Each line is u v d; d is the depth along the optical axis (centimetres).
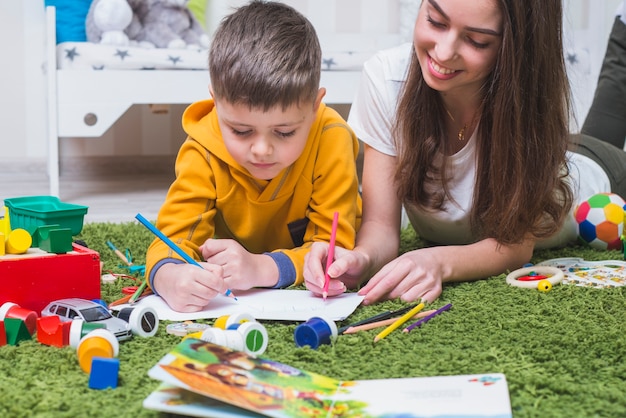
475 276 126
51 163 236
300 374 78
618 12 207
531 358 90
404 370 86
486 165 127
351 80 258
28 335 95
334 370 85
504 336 98
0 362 87
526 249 133
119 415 74
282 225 129
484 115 123
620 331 99
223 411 70
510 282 123
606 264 141
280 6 122
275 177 120
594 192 169
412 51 125
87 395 78
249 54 106
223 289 106
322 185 124
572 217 159
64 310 98
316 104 115
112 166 312
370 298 112
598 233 159
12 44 304
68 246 106
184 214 120
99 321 96
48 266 103
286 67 106
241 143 109
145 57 238
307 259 114
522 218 125
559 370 86
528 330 100
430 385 78
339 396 75
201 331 96
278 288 118
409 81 126
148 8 265
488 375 80
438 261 120
